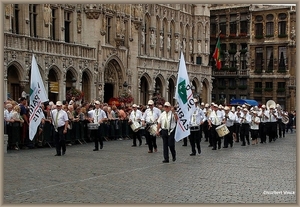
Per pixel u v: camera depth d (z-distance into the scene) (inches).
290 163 825.5
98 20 1850.4
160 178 642.2
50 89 1615.4
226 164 801.6
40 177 639.1
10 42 1425.9
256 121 1322.6
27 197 512.1
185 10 2524.6
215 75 3029.0
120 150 1043.9
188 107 859.4
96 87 1838.1
